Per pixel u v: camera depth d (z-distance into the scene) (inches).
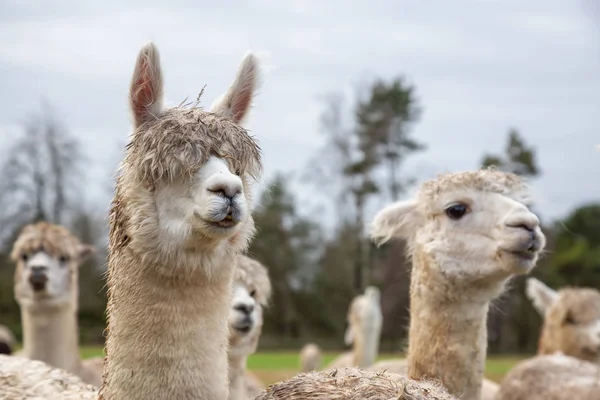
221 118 67.3
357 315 219.1
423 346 86.6
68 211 541.6
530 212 85.4
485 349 87.2
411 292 90.2
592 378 110.0
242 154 65.9
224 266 65.6
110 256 68.4
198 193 63.5
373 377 66.4
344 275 573.9
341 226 592.4
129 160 66.3
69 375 86.9
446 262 86.4
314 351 304.5
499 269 84.8
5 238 530.3
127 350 64.2
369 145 614.9
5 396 80.4
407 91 634.8
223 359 65.7
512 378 115.1
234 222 63.5
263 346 543.5
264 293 102.6
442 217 88.3
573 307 141.1
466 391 85.1
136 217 64.7
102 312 472.4
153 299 64.1
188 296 64.4
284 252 576.4
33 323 134.6
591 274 506.9
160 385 63.5
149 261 64.2
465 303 86.0
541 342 148.3
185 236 63.6
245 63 72.0
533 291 151.2
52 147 545.6
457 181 88.5
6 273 515.5
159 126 65.4
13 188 538.0
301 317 576.4
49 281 133.3
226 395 65.6
